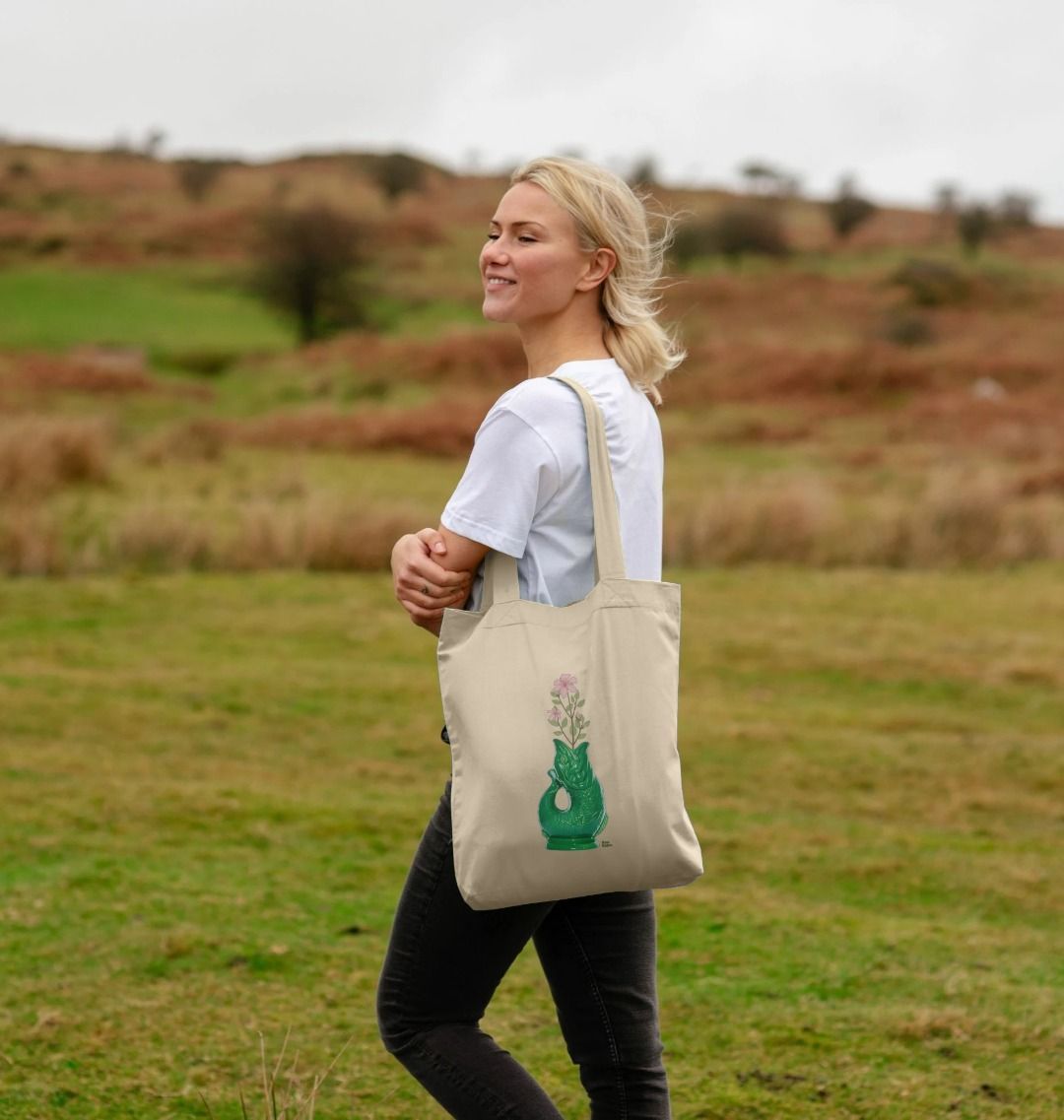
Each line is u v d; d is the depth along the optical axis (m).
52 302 46.09
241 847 4.65
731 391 31.58
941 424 26.66
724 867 4.61
